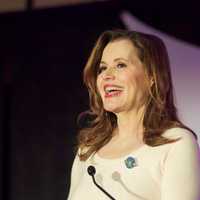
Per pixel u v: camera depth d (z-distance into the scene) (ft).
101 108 20.70
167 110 18.85
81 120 45.62
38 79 49.03
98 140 19.80
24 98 49.39
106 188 17.72
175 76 42.11
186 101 41.52
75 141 46.55
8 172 49.26
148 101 18.86
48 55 48.80
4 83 50.03
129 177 17.46
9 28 50.44
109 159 18.35
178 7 42.65
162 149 17.31
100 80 19.20
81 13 47.55
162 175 17.07
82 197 18.25
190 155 16.88
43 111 48.42
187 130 17.83
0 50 50.60
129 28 44.86
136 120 18.93
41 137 48.29
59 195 47.11
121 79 18.72
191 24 42.09
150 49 19.12
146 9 44.04
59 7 48.57
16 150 49.26
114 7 45.91
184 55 42.06
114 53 19.10
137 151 17.79
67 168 46.91
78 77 47.19
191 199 16.22
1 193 49.08
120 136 19.24
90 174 18.12
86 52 47.14
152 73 18.95
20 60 49.96
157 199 17.08
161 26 43.21
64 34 48.24
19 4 50.49
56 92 48.01
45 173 47.83
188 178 16.47
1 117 49.75
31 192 48.29
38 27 49.39
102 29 46.50
